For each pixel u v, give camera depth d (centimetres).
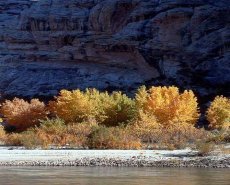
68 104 7156
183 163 3909
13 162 3975
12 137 5712
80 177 3134
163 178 3092
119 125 6556
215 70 9844
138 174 3291
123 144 5100
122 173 3347
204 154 4425
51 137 5384
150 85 10138
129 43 10500
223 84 9756
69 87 10394
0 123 8044
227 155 4384
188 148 5106
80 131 5644
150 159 4131
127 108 7112
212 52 9956
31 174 3284
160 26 10294
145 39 10400
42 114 7612
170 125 6359
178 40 10150
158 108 6725
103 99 7406
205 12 10094
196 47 10025
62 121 6525
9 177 3141
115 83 10262
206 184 2822
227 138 5503
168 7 10331
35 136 5453
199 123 8319
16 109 7681
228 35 9931
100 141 5156
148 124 6141
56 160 4081
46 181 2948
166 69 10138
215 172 3425
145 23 10475
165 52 10200
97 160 4056
